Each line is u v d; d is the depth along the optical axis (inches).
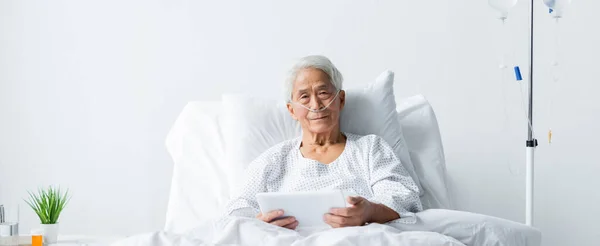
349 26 129.7
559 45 124.6
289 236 73.3
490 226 83.3
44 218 101.9
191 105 117.9
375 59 129.4
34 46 134.0
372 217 81.8
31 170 134.8
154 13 132.6
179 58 132.6
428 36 128.3
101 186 134.3
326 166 95.7
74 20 133.4
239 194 96.1
